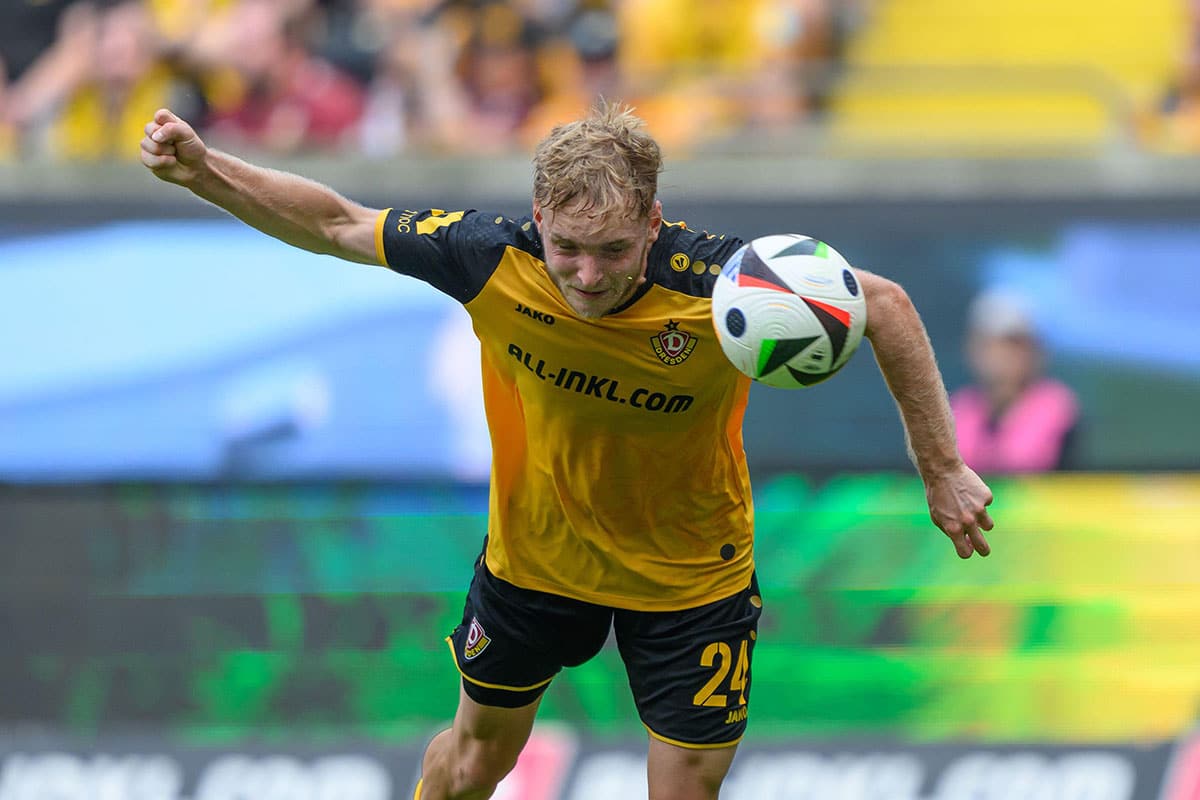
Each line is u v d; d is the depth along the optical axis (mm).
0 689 33312
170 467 32844
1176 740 27609
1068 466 32875
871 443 32969
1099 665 33281
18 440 32719
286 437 32875
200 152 13703
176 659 33375
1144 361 32906
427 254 13969
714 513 15039
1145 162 34156
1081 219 33062
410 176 34188
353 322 33031
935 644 33500
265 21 36219
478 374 32969
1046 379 32938
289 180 14125
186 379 32844
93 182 33812
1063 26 41219
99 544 33469
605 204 12469
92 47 36344
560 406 14273
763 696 33125
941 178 34188
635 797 26859
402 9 36219
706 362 13812
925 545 33688
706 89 35750
